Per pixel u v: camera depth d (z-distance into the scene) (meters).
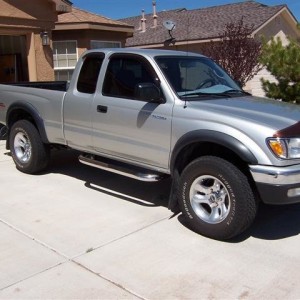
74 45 15.19
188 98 4.96
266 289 3.64
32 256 4.20
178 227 4.89
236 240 4.57
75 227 4.88
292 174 4.13
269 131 4.18
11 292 3.59
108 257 4.18
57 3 11.03
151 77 5.18
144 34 23.53
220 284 3.71
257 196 4.41
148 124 5.06
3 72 13.34
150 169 5.29
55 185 6.38
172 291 3.61
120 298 3.51
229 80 5.98
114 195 5.96
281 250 4.36
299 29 12.28
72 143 6.23
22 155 6.99
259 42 15.45
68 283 3.72
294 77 10.73
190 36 19.94
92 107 5.71
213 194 4.55
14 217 5.16
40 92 6.53
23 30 10.68
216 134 4.41
